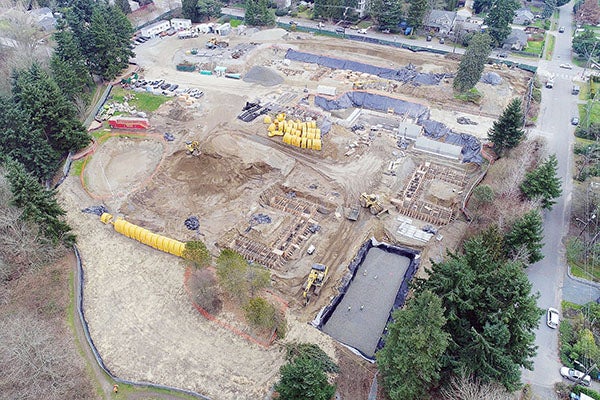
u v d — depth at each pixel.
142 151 69.19
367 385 37.34
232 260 42.84
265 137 69.88
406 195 60.03
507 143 63.69
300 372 32.06
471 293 34.00
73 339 40.88
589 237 51.00
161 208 57.69
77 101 74.19
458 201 58.47
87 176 63.44
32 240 47.00
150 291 46.00
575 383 37.09
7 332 38.78
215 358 39.75
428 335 30.75
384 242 53.41
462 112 77.94
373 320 44.94
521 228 46.12
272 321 41.25
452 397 33.84
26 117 59.47
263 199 58.94
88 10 100.94
